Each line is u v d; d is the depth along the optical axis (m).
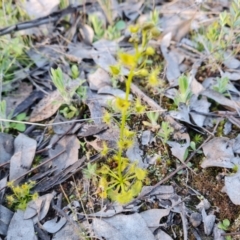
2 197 0.25
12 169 0.26
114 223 0.23
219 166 0.25
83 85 0.30
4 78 0.31
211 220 0.24
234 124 0.27
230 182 0.24
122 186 0.24
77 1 0.37
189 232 0.23
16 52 0.32
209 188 0.25
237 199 0.24
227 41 0.31
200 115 0.28
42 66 0.32
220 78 0.30
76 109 0.28
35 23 0.34
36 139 0.28
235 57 0.31
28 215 0.24
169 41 0.33
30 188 0.25
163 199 0.24
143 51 0.21
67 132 0.27
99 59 0.32
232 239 0.23
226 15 0.29
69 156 0.26
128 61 0.19
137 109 0.22
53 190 0.25
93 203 0.25
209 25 0.34
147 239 0.23
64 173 0.26
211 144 0.26
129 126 0.27
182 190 0.25
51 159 0.26
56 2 0.35
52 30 0.35
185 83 0.27
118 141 0.24
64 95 0.28
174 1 0.37
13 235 0.24
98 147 0.26
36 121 0.29
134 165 0.24
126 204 0.24
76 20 0.35
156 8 0.37
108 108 0.28
